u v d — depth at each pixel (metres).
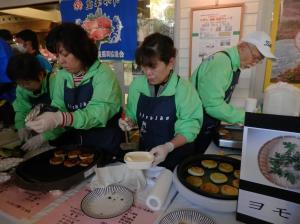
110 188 0.85
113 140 1.27
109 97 1.17
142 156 0.87
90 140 1.28
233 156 1.10
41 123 0.91
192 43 2.25
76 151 1.08
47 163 1.01
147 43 0.91
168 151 0.93
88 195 0.82
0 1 3.04
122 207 0.76
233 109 1.30
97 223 0.70
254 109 1.22
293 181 0.58
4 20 4.13
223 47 2.14
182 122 1.06
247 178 0.64
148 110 1.12
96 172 0.91
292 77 1.99
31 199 0.82
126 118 1.21
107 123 1.27
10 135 1.54
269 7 1.92
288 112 0.78
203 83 1.35
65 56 1.03
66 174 0.92
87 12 2.62
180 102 1.06
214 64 1.34
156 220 0.71
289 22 1.90
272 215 0.62
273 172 0.60
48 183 0.82
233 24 2.06
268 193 0.62
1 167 0.98
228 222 0.69
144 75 1.10
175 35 2.30
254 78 2.08
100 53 2.66
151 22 2.38
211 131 1.38
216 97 1.31
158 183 0.81
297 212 0.59
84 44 1.06
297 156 0.56
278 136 0.57
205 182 0.87
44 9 3.91
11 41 2.59
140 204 0.78
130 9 2.41
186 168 0.94
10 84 1.88
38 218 0.72
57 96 1.29
